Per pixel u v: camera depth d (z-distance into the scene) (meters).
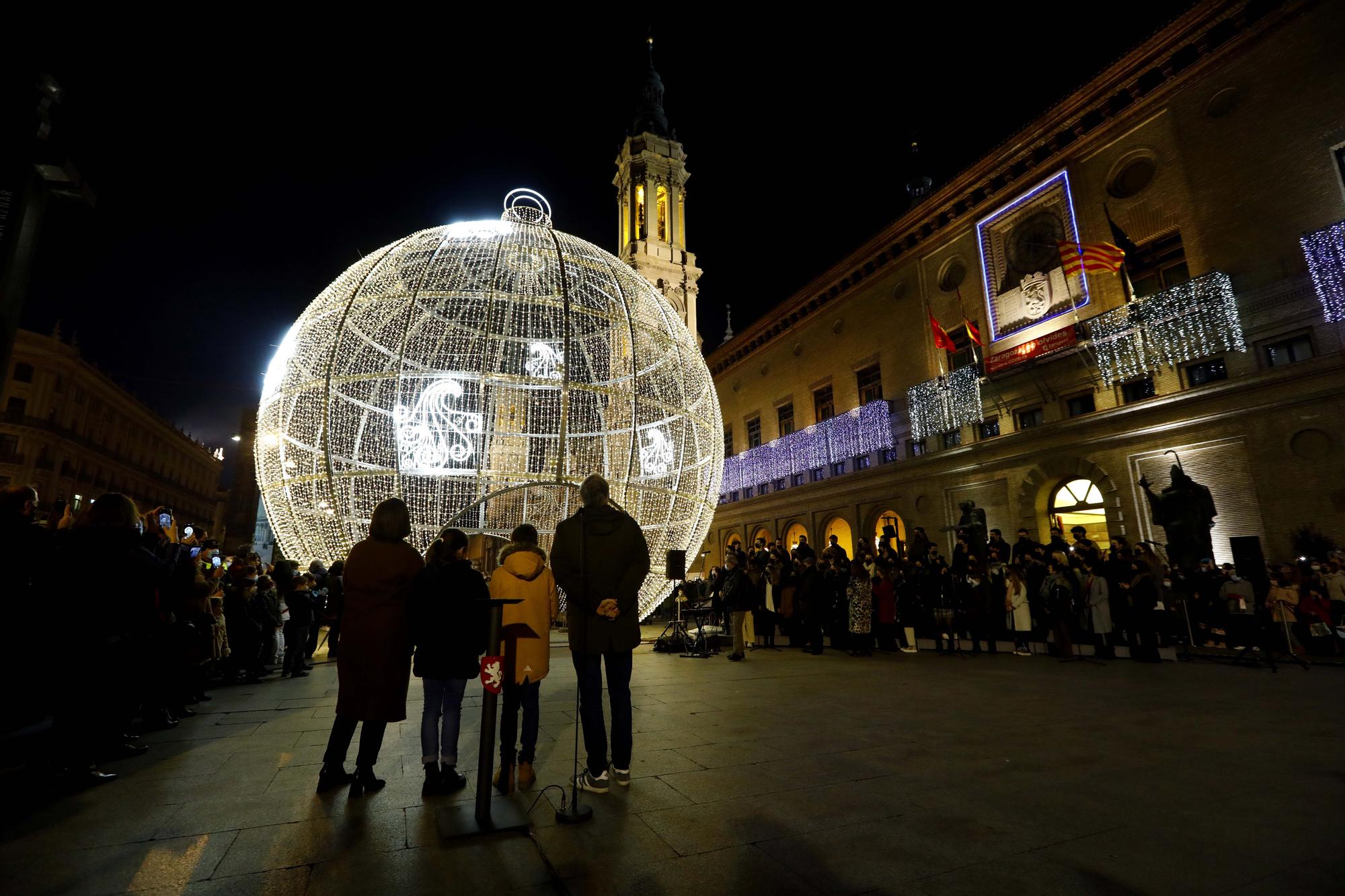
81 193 7.24
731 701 6.87
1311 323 14.16
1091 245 17.19
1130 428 17.23
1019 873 2.73
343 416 9.96
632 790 3.83
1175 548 14.72
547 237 10.77
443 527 9.88
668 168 44.06
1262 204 15.20
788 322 31.80
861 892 2.56
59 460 41.56
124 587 4.20
